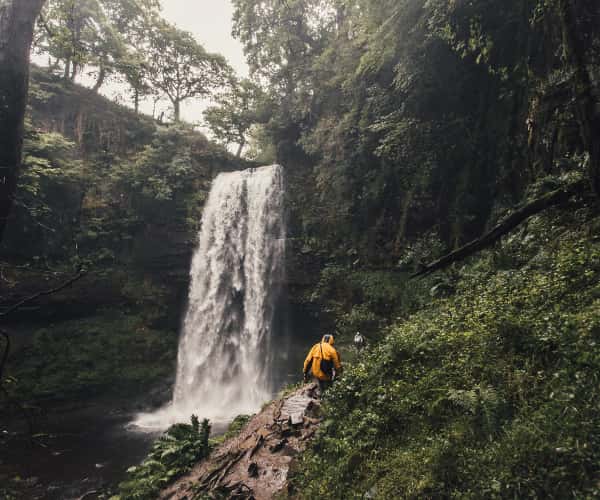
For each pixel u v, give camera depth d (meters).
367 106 16.92
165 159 23.94
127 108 26.52
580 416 3.04
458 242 12.76
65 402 16.81
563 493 2.66
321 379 6.86
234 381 21.45
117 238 21.34
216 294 22.36
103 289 20.34
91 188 21.67
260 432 6.65
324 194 20.80
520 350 4.42
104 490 9.68
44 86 22.50
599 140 4.86
